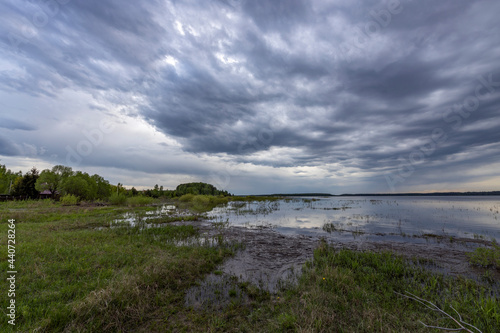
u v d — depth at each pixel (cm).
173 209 2584
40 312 390
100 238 976
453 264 726
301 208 2909
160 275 571
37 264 626
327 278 573
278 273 661
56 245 802
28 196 3988
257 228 1429
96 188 4641
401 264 682
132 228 1267
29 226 1248
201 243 990
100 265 641
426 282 560
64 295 460
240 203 3722
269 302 482
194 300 489
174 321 409
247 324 404
